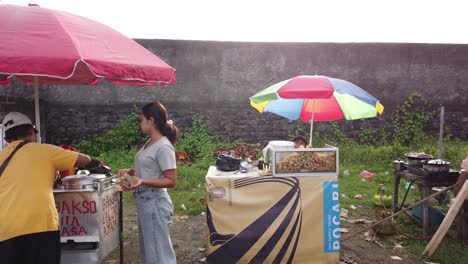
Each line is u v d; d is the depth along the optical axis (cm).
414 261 434
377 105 415
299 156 405
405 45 1059
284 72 1057
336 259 410
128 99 1035
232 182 402
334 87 390
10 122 303
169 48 1038
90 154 1000
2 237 279
